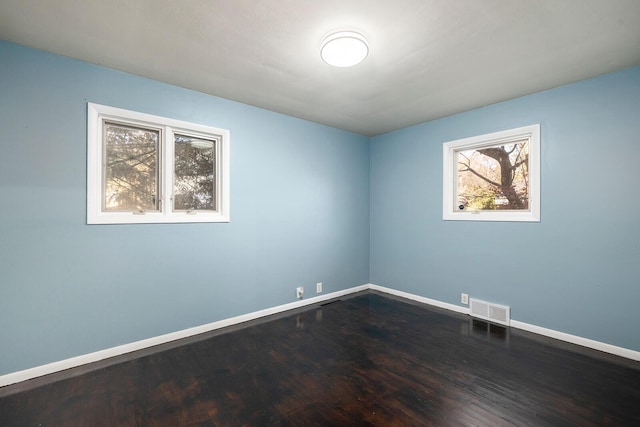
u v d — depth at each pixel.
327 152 3.98
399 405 1.79
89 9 1.70
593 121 2.53
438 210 3.66
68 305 2.23
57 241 2.19
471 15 1.74
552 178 2.75
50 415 1.70
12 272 2.03
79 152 2.27
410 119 3.69
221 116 3.01
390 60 2.25
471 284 3.35
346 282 4.23
